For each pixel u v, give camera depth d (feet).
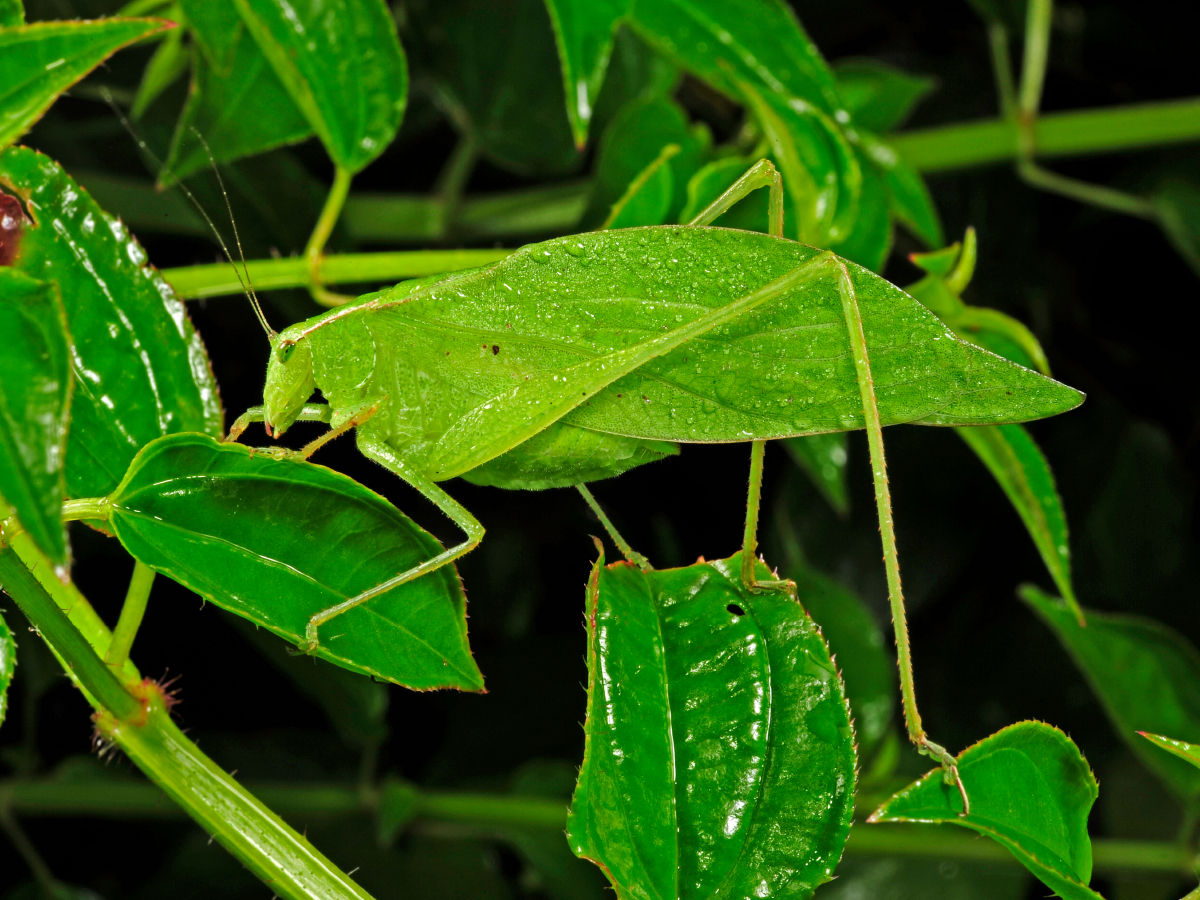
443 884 0.99
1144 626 0.89
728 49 0.87
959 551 1.04
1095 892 0.75
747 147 0.93
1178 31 1.05
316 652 0.76
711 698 0.77
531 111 1.01
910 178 0.93
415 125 1.05
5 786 0.97
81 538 0.99
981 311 0.87
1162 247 1.05
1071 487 1.05
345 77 0.86
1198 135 0.98
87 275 0.79
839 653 0.95
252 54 0.87
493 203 1.01
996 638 1.05
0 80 0.73
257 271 0.87
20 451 0.68
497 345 0.83
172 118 0.96
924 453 1.05
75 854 1.03
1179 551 1.04
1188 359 1.05
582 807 0.75
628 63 1.01
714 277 0.81
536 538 1.07
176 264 1.00
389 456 0.85
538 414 0.83
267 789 0.99
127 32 0.73
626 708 0.76
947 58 1.09
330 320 0.84
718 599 0.78
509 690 1.04
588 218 0.92
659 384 0.82
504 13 1.00
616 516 1.07
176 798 0.77
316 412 0.86
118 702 0.76
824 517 1.04
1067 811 0.76
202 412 0.79
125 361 0.79
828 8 1.06
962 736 1.04
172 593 1.01
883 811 0.75
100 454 0.78
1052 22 1.07
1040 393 0.80
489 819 0.96
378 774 1.02
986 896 0.98
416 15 1.00
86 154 1.00
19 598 0.75
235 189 0.92
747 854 0.75
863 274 0.80
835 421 0.81
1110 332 1.07
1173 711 0.90
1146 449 1.05
